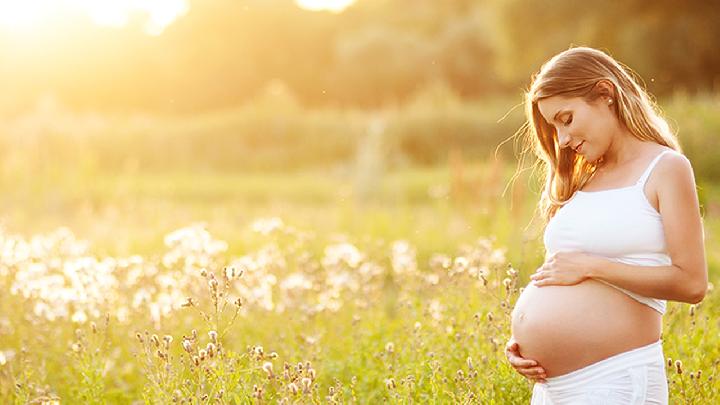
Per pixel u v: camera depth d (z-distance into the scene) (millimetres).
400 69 90438
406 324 7566
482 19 85938
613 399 4414
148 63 94312
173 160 46438
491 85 86375
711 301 7844
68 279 10023
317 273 10336
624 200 4426
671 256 4297
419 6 102438
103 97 93500
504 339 6352
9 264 9477
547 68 4594
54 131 39000
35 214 21609
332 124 47000
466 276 7992
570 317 4516
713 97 33656
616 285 4398
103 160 44531
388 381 5789
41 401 6539
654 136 4531
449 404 5918
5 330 8328
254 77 97562
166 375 5742
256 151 47000
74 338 8055
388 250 14016
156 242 16328
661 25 55188
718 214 18672
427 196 29156
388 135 42531
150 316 7980
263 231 10062
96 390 6730
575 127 4484
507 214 16578
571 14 51562
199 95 96562
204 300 8109
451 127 42875
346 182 35875
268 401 5887
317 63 99375
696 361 6262
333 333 8344
